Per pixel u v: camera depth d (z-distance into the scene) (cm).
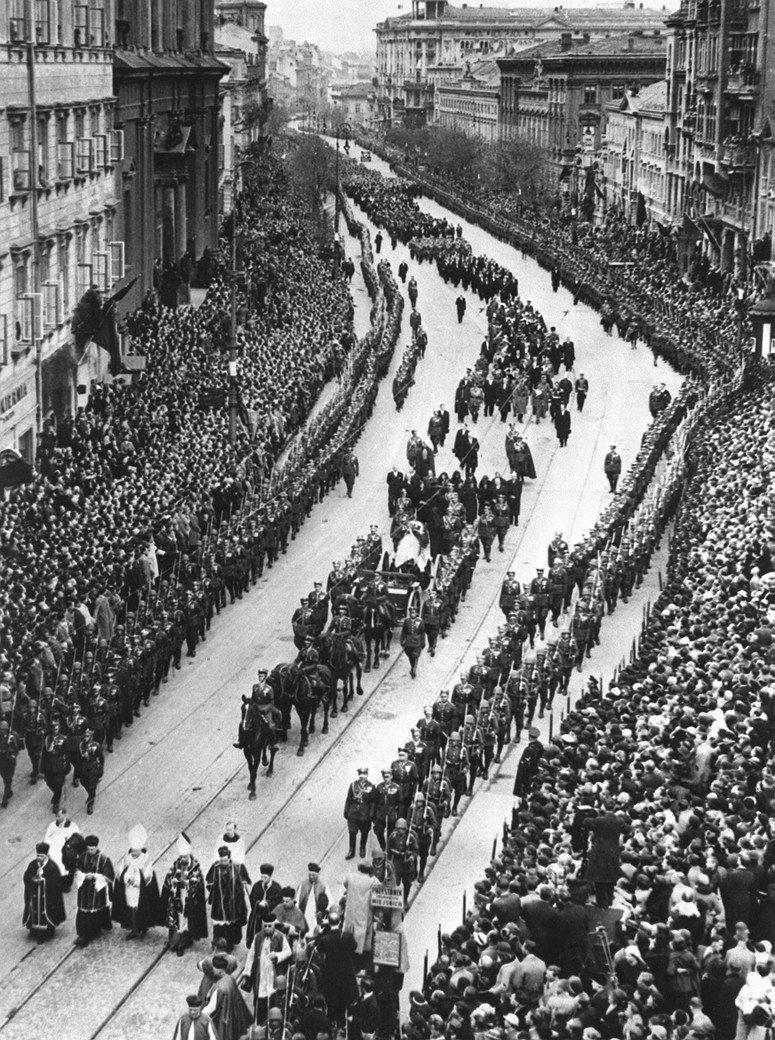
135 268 9144
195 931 3028
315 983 2639
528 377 8300
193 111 11194
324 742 4081
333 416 7288
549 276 13312
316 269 12150
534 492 6731
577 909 2592
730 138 12069
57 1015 2803
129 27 9488
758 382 7581
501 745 3934
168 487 5600
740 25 12038
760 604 4056
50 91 6631
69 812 3616
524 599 4691
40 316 6228
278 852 3447
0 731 3600
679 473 6228
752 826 2809
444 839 3534
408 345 9975
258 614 5097
